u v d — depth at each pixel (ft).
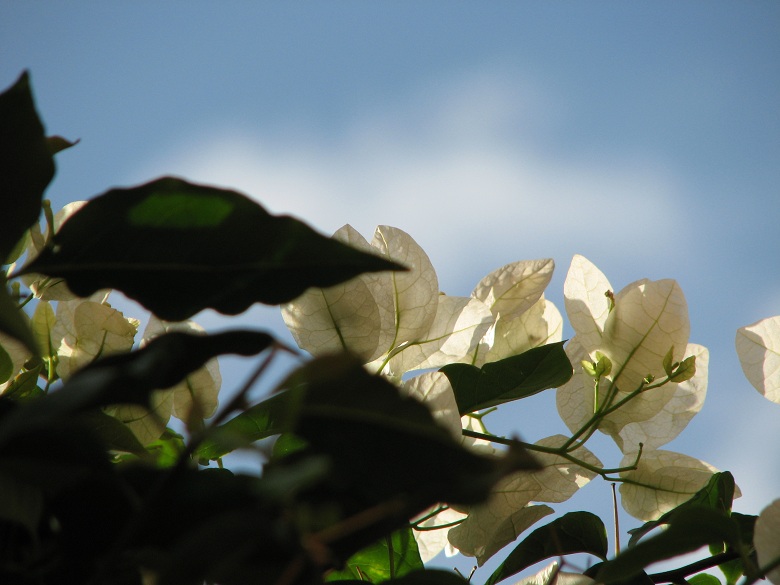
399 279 4.73
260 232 3.84
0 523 3.84
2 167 3.47
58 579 3.64
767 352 4.79
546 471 4.82
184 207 3.82
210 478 3.75
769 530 4.24
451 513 4.81
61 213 4.58
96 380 2.87
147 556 3.39
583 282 4.84
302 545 2.82
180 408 4.56
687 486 4.82
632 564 4.09
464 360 4.85
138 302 3.88
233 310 3.90
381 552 4.65
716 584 4.74
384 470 3.62
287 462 3.73
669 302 4.78
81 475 3.47
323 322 4.62
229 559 2.78
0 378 4.52
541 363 4.74
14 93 3.48
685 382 4.86
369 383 3.67
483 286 4.87
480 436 4.79
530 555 4.74
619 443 4.84
